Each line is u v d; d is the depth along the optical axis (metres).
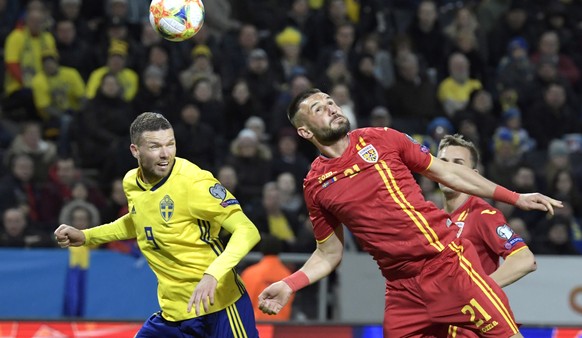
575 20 50.41
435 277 17.30
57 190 34.00
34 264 31.08
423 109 42.22
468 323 17.39
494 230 18.34
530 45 47.81
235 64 43.34
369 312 31.55
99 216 33.00
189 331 18.19
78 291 31.05
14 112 40.16
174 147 17.69
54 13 45.81
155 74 38.97
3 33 43.91
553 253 33.41
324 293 30.59
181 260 17.81
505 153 37.78
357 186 17.25
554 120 43.25
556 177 36.94
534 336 25.34
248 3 47.81
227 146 39.69
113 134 37.84
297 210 34.69
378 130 17.61
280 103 39.69
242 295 18.39
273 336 25.47
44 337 25.84
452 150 18.89
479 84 44.19
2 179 34.06
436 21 45.97
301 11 46.69
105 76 37.97
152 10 19.39
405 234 17.17
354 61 43.09
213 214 17.58
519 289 32.09
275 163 36.75
